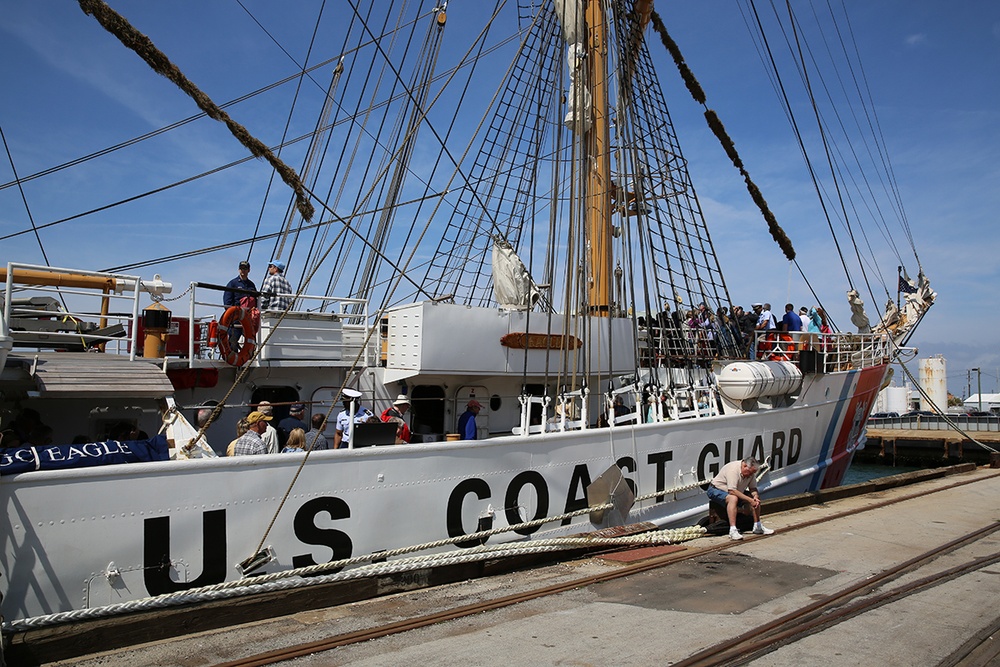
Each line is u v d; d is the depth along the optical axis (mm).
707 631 5352
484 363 9766
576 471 8984
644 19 13172
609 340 10156
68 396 6461
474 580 7266
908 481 15000
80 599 5199
